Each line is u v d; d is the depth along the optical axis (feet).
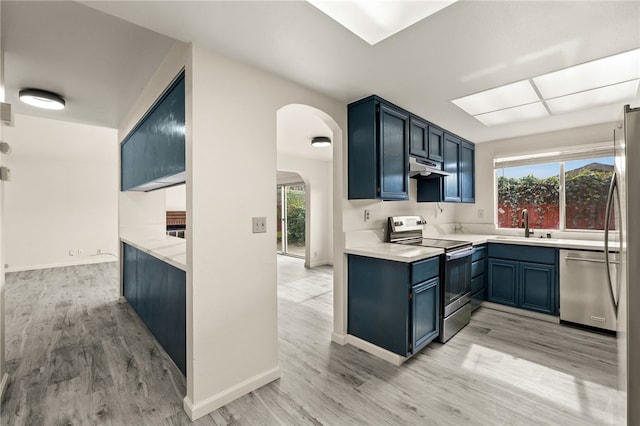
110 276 17.22
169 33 5.15
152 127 8.18
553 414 5.49
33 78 7.84
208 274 5.63
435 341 8.54
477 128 11.03
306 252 20.83
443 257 8.41
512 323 9.87
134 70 7.47
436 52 5.80
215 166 5.72
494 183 13.06
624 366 4.10
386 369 7.09
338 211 8.68
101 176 21.80
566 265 9.61
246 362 6.21
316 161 20.89
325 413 5.56
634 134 3.81
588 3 4.38
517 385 6.40
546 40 5.36
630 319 3.86
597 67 6.40
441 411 5.60
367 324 8.11
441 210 13.35
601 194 10.70
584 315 9.27
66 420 5.39
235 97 6.02
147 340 8.61
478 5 4.42
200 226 5.52
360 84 7.29
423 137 9.98
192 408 5.40
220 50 5.71
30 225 19.25
